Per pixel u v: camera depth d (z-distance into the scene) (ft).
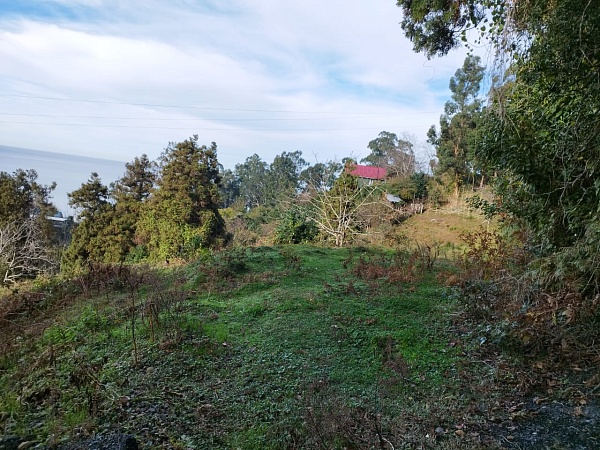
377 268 26.50
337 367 13.53
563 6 13.14
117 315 19.02
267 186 160.97
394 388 12.09
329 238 54.03
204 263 29.14
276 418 10.47
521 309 14.02
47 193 90.84
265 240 56.18
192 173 70.18
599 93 13.32
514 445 9.18
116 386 11.77
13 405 10.37
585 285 12.75
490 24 19.10
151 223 68.39
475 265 23.12
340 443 9.20
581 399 10.80
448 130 81.35
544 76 15.23
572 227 14.24
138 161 88.89
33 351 15.48
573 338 12.75
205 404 11.07
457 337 15.61
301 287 23.49
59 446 8.33
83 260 69.41
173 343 14.93
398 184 82.79
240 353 14.69
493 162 16.62
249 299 21.39
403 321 17.39
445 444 9.21
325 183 59.16
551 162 14.87
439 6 21.35
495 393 11.61
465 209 69.15
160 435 9.37
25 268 64.18
